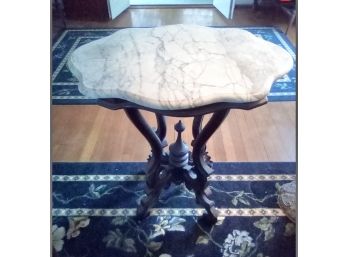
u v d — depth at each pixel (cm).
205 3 360
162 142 138
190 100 84
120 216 139
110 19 321
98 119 196
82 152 172
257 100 88
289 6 282
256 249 126
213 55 104
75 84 225
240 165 162
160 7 355
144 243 129
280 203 141
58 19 291
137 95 86
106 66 99
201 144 113
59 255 125
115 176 157
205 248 127
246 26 298
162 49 108
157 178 128
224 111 101
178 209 141
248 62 100
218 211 137
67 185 152
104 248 128
